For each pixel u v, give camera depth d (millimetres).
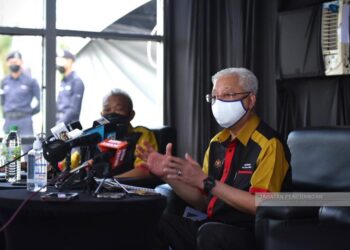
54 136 1819
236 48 3967
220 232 1873
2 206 1392
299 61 3416
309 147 2275
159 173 1888
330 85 3383
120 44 4277
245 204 1875
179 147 4293
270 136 2049
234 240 1859
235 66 3975
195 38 4180
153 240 1529
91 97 4199
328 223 1722
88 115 4188
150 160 1888
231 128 2150
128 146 1616
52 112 4023
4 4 3879
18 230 1418
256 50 3805
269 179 1956
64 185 1648
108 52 4242
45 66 3998
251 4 3836
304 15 3367
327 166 2189
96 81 4215
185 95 4258
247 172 2043
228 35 4047
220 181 2066
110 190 1631
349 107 3287
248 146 2078
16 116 3984
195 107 4176
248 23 3854
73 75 4125
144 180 2590
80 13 4117
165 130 3160
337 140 2189
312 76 3373
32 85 4008
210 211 2143
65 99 4105
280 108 3646
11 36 3932
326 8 3232
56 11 4023
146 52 4352
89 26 4156
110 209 1343
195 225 2129
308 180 2234
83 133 1701
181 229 2104
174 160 1870
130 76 4328
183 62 4266
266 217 1791
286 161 2043
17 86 3979
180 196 2217
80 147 1711
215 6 4133
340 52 3152
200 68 4156
